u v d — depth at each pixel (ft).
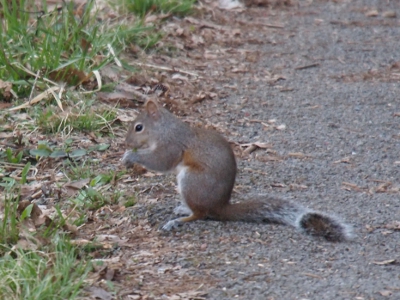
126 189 33.88
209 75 49.39
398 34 59.47
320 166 37.01
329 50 55.42
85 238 29.35
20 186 32.73
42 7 51.96
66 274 24.95
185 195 30.58
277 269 26.68
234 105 44.98
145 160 31.89
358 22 62.23
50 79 43.11
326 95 46.85
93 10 53.88
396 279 26.13
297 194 33.81
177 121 31.65
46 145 37.04
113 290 25.20
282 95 46.80
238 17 61.62
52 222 28.91
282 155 38.32
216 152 30.63
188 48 53.31
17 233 28.07
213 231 29.76
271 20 61.82
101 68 44.98
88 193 32.58
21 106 40.65
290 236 29.30
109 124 39.81
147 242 29.07
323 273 26.48
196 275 26.30
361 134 41.14
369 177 35.86
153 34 52.80
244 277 26.09
